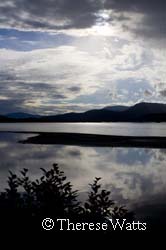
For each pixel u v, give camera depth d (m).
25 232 3.68
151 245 4.69
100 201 4.31
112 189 17.17
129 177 21.64
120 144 51.84
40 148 45.47
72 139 60.94
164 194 15.93
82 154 37.91
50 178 4.37
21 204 4.02
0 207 3.89
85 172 23.80
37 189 4.18
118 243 3.97
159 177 21.72
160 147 47.06
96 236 3.88
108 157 34.97
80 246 3.71
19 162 28.55
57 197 4.08
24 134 86.31
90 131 98.75
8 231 3.66
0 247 3.47
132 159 33.19
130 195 15.62
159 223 10.09
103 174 22.89
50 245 3.63
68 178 20.67
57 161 30.36
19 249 3.50
